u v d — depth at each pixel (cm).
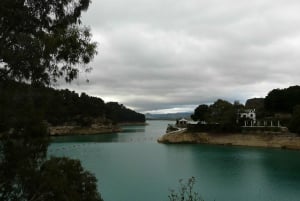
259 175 6072
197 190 4859
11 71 1540
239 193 4697
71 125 19800
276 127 11931
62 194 1789
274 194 4634
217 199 4375
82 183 2341
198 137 12900
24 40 1474
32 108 1650
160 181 5497
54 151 9919
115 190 4847
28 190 1661
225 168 6856
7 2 1417
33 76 1594
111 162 7669
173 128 18062
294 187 5062
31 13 1541
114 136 17725
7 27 1480
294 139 10838
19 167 1603
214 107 14725
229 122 12719
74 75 1769
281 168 6862
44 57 1608
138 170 6575
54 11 1633
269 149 10625
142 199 4378
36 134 1655
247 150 10356
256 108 17200
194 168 6850
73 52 1738
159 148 10962
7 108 1526
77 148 10906
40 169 1870
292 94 15150
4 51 1448
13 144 1598
